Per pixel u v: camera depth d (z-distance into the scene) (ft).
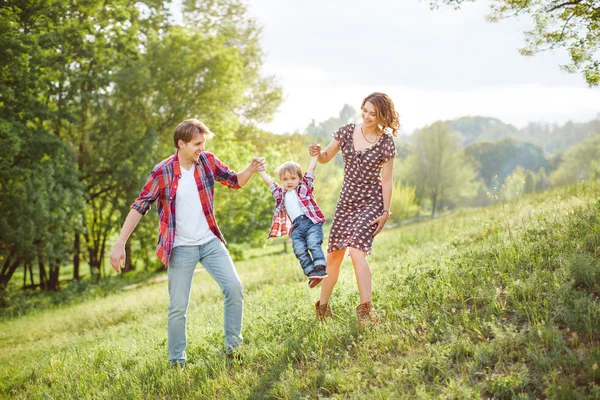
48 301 59.41
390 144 14.38
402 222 136.98
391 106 14.29
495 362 10.44
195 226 14.12
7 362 24.20
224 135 85.35
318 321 15.19
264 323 16.76
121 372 15.48
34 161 53.36
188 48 78.18
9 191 51.55
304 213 15.02
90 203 75.36
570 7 29.14
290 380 11.57
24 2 52.47
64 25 58.65
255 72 109.29
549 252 15.67
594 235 15.84
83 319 35.94
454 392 9.32
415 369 10.45
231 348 14.32
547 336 10.52
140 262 114.52
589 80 29.40
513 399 8.90
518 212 29.73
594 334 10.46
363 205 14.73
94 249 83.30
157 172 13.93
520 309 12.26
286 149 110.11
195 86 76.23
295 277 31.19
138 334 23.41
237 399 11.60
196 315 23.90
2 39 46.47
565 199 30.66
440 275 16.44
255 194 83.97
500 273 14.74
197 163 14.39
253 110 110.73
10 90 48.47
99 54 63.10
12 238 51.75
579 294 12.13
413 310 14.16
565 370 9.45
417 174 194.70
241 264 59.06
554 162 329.72
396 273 19.02
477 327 12.00
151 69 74.74
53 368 18.25
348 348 12.37
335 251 15.02
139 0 74.64
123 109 69.92
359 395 10.00
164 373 13.99
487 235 22.82
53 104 58.70
